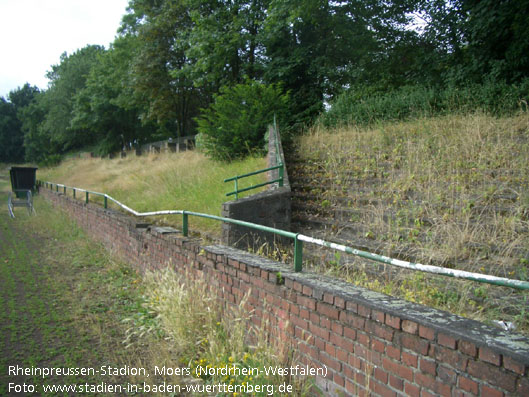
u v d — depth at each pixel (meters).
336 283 3.24
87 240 10.20
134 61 21.38
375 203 6.78
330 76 14.72
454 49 13.09
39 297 5.93
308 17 14.09
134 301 5.83
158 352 4.20
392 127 9.79
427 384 2.34
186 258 5.43
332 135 10.84
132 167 18.83
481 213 5.29
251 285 4.02
